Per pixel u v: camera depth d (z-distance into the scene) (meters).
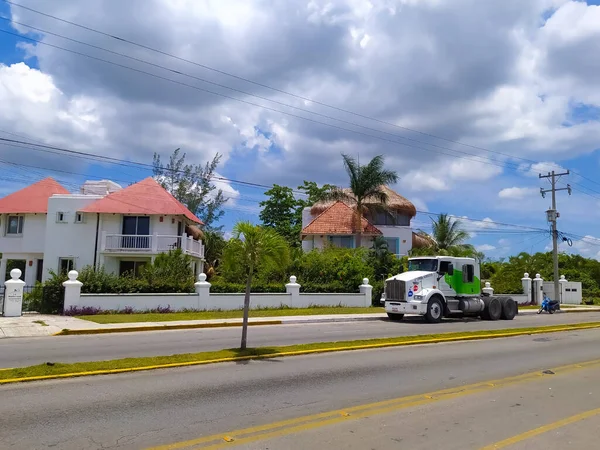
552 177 40.00
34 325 18.69
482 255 53.47
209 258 43.81
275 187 55.38
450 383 9.55
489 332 17.83
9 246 35.22
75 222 33.25
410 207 44.38
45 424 6.54
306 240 44.06
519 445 6.03
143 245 32.75
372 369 10.71
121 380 9.20
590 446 6.03
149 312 23.84
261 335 17.12
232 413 7.20
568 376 10.50
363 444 5.95
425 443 6.03
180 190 53.12
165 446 5.77
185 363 10.65
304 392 8.55
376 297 31.39
